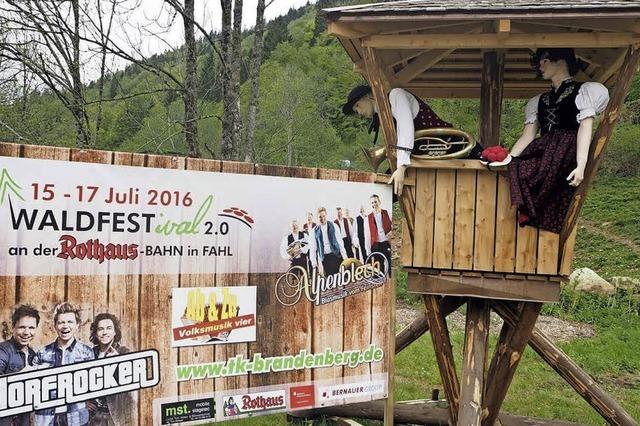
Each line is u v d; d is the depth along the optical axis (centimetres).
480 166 443
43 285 341
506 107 2673
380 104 443
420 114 465
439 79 604
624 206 2298
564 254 439
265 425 566
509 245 447
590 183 420
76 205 349
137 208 367
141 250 369
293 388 421
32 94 1154
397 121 447
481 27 422
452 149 463
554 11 377
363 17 398
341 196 437
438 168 456
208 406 392
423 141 464
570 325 1263
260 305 409
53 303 344
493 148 441
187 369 384
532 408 693
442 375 492
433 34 419
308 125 3509
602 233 2084
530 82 604
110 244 359
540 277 447
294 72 4125
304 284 425
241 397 403
